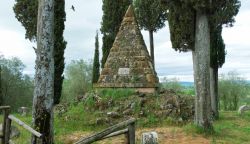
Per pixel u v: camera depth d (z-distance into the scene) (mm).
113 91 23203
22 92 51969
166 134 17828
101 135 9852
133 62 24047
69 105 23719
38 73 13359
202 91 18516
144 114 21219
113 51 24562
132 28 24734
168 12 20500
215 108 25344
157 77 24719
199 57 18750
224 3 19391
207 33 18859
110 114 21062
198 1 18219
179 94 24266
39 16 13617
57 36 24766
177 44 20078
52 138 13336
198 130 18094
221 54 25875
